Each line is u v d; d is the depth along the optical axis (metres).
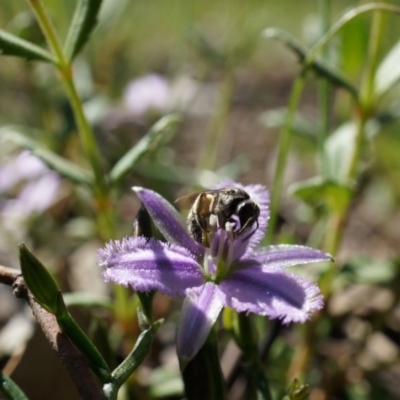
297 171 0.21
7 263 0.16
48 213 0.17
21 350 0.13
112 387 0.09
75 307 0.14
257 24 0.22
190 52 0.23
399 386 0.14
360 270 0.14
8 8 0.21
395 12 0.13
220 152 0.23
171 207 0.10
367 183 0.19
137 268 0.09
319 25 0.17
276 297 0.09
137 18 0.25
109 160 0.18
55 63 0.12
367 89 0.14
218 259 0.10
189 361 0.09
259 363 0.10
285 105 0.27
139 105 0.19
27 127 0.20
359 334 0.15
